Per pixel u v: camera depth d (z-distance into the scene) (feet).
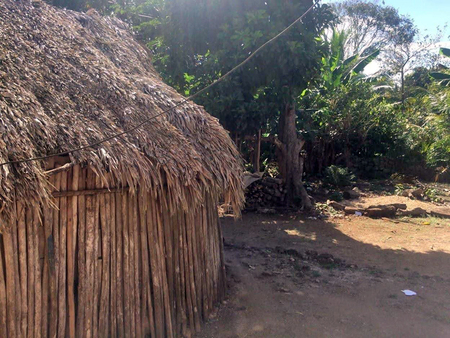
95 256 13.73
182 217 16.35
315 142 53.72
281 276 22.75
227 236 30.55
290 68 29.86
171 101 16.88
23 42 15.60
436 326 17.37
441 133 56.44
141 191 13.99
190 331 16.44
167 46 33.60
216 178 15.74
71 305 13.21
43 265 12.57
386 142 56.95
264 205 38.78
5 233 11.55
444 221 34.96
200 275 17.24
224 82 30.42
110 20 24.54
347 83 57.57
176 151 14.87
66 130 12.84
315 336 16.51
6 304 11.75
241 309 18.53
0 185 10.34
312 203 39.68
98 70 16.48
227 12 31.35
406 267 24.40
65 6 33.96
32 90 13.56
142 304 14.96
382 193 46.09
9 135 11.21
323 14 31.48
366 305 19.30
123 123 14.76
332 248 27.91
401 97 90.48
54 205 11.96
